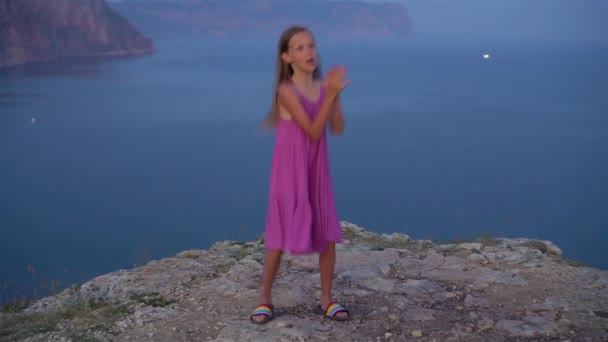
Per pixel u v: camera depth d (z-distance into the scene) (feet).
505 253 18.52
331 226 13.78
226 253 20.63
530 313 14.15
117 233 399.24
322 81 13.91
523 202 519.19
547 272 16.71
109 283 17.74
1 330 14.94
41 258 338.13
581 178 612.70
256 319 13.99
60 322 15.03
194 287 16.67
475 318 14.03
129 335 13.78
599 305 14.38
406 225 447.01
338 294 15.70
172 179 575.79
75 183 545.44
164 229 415.64
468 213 482.28
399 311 14.60
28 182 544.21
